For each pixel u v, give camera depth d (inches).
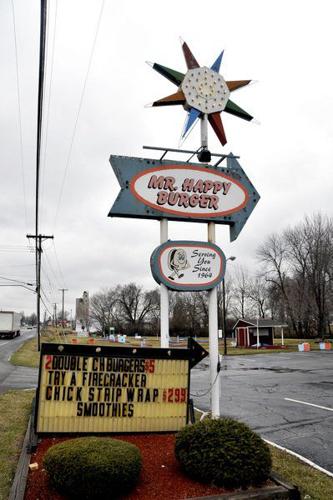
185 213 333.1
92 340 1833.2
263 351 1604.3
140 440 265.3
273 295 2674.7
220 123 351.9
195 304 3376.0
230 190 348.2
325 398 504.1
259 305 3499.0
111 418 271.9
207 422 214.5
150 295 4284.0
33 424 257.9
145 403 279.6
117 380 275.9
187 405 288.2
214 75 349.7
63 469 177.3
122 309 4416.8
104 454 183.0
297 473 227.0
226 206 345.1
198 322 3356.3
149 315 4279.0
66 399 265.6
